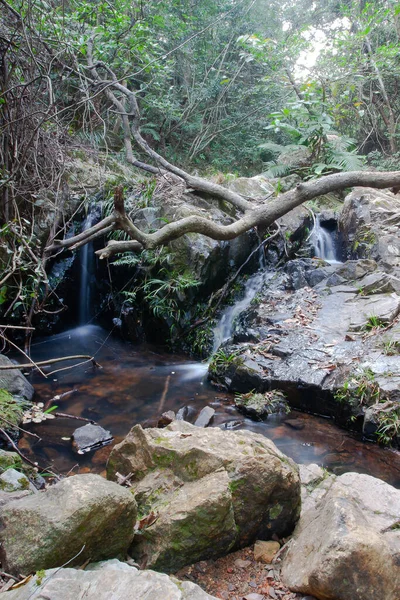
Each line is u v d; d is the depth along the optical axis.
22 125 4.48
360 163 8.07
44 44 4.48
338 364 4.04
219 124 10.71
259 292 5.73
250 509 2.01
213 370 4.66
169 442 2.27
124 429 3.73
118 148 8.75
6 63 4.38
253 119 10.92
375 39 9.95
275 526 2.10
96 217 5.97
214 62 10.31
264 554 1.99
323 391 3.88
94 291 6.28
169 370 5.00
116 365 5.10
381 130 11.26
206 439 2.28
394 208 6.26
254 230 6.10
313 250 6.61
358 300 4.96
